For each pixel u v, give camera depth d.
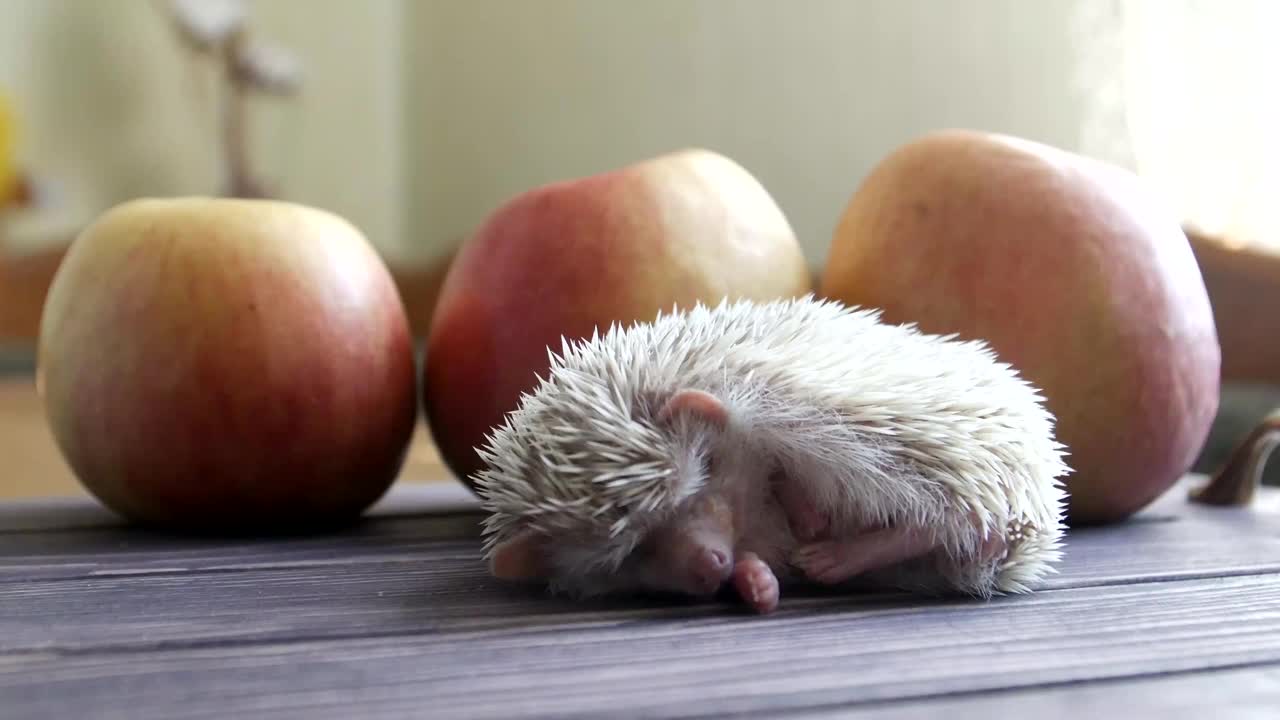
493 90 0.82
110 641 0.22
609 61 0.76
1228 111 0.43
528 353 0.29
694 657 0.21
